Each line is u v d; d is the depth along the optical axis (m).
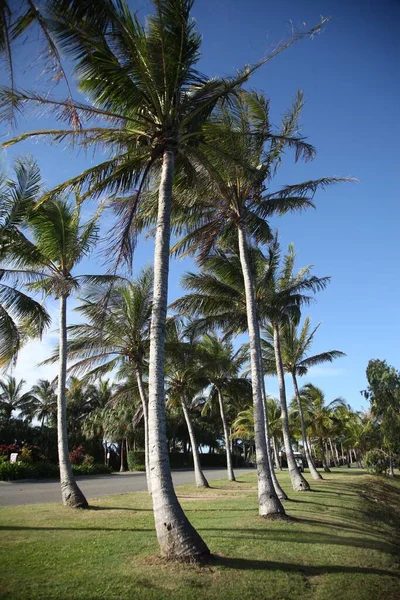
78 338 18.20
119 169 9.91
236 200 13.57
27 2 5.75
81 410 52.12
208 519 11.34
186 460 53.25
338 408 47.44
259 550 7.86
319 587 6.32
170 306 17.30
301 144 11.99
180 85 9.17
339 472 41.12
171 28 8.73
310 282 19.12
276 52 9.27
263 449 11.82
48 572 6.49
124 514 12.52
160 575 6.30
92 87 8.71
